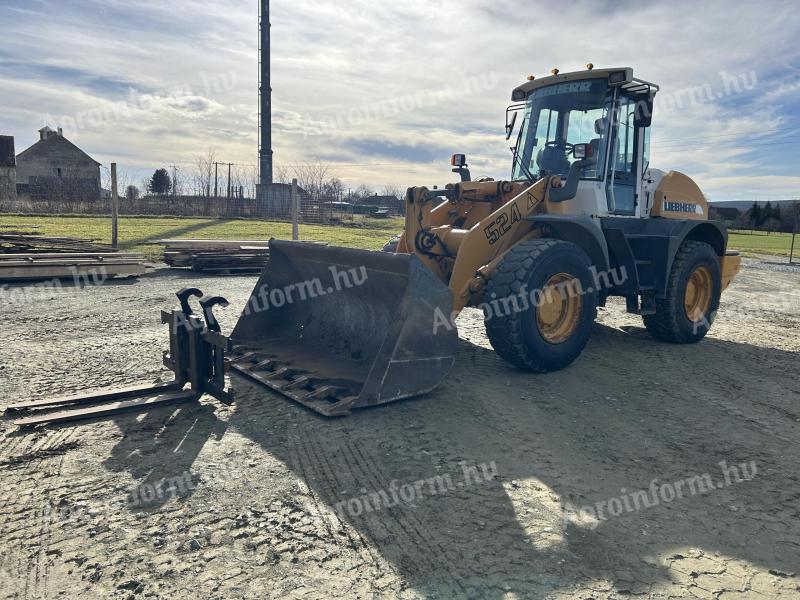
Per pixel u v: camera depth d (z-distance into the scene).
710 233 7.62
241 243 14.13
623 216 6.67
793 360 6.60
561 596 2.55
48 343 6.44
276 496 3.29
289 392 4.75
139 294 9.62
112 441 3.95
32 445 3.85
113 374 5.37
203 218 27.61
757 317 9.38
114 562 2.70
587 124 6.48
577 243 5.93
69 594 2.48
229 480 3.46
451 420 4.45
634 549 2.92
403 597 2.51
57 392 4.86
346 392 4.70
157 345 6.40
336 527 3.02
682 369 6.08
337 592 2.53
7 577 2.58
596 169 6.40
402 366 4.62
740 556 2.90
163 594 2.49
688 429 4.49
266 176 33.62
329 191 38.75
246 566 2.69
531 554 2.84
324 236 20.42
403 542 2.90
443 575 2.66
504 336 5.25
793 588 2.66
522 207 5.68
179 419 4.35
